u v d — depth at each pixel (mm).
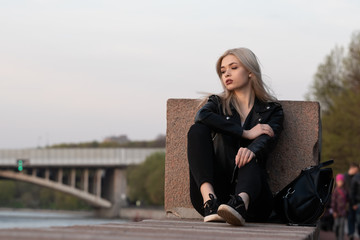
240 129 3645
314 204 3645
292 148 4539
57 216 106938
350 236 12023
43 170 90062
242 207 3145
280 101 4590
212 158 3545
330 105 32469
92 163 89312
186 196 4625
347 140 26828
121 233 2176
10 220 85625
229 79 3973
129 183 88625
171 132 4715
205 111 3711
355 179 11719
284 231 2910
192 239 2049
